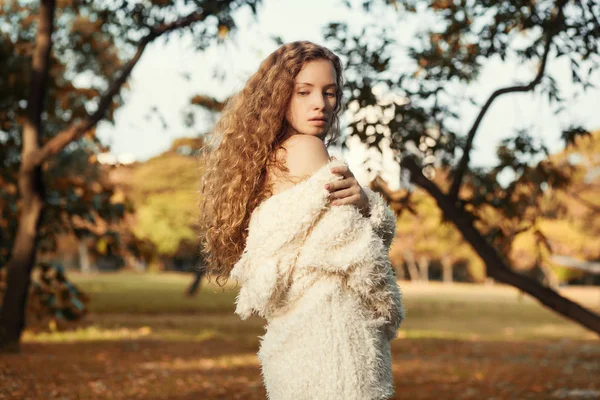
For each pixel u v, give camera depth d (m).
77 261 76.75
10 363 8.18
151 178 53.78
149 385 7.16
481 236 7.54
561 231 41.44
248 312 2.03
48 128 13.66
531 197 7.61
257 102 2.09
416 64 6.34
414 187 7.23
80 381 7.12
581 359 12.48
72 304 11.95
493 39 6.11
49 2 9.83
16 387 6.45
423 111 6.32
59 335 12.49
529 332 21.09
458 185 7.25
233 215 2.05
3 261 11.55
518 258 39.25
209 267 2.25
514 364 11.20
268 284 1.91
